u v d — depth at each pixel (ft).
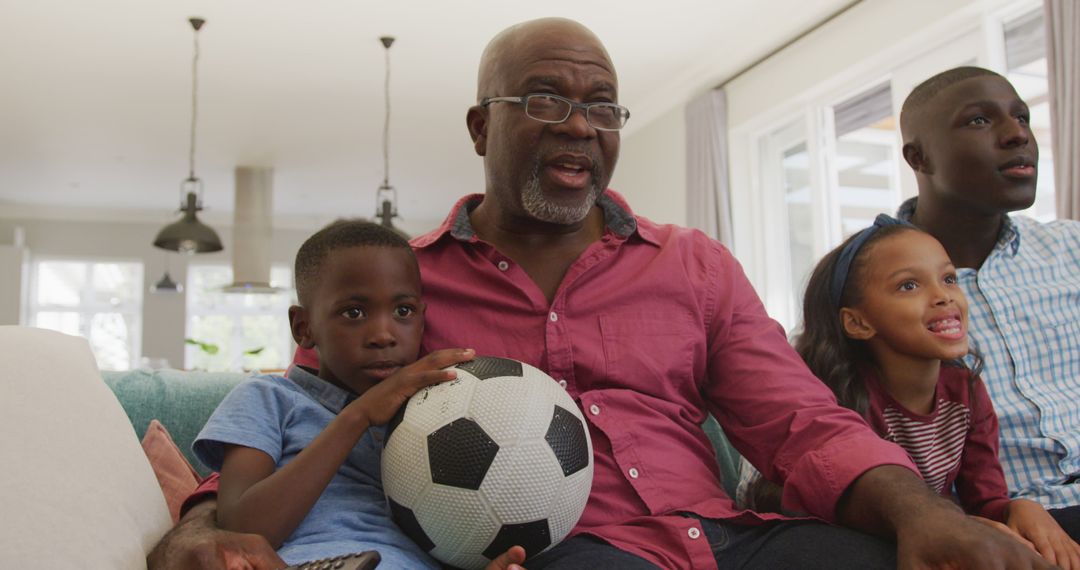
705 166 19.56
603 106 4.37
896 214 5.86
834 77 15.65
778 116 18.11
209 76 19.06
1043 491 4.52
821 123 16.69
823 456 3.52
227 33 16.65
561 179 4.28
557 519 3.19
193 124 19.85
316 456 3.26
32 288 33.35
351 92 20.20
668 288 4.37
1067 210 10.48
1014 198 5.02
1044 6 10.78
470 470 3.06
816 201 16.63
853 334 4.68
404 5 15.52
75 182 29.35
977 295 5.05
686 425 4.31
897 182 14.69
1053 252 5.23
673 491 3.92
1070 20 10.41
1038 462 4.63
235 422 3.60
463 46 17.42
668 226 4.83
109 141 24.23
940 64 13.67
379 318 3.85
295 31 16.58
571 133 4.24
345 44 17.26
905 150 5.59
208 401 5.25
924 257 4.43
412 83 19.61
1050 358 4.90
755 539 3.67
